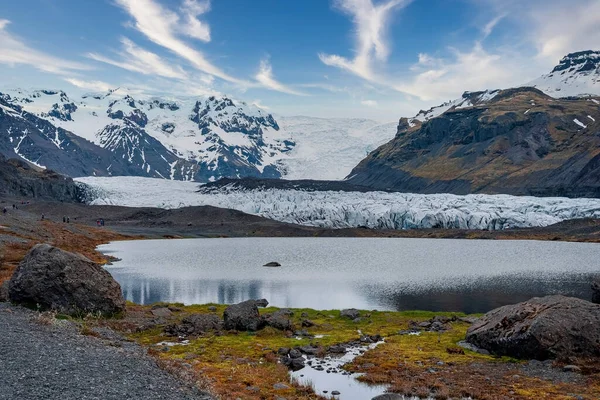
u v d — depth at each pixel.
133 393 19.58
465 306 59.50
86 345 27.17
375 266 109.94
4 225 111.00
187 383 22.62
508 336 33.19
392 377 28.19
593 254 145.12
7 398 17.08
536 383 27.06
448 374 28.91
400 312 51.31
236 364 30.22
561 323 32.22
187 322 41.25
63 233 145.75
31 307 37.84
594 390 25.67
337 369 30.19
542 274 93.81
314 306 59.03
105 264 107.06
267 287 75.81
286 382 26.97
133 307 48.03
